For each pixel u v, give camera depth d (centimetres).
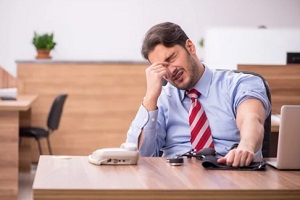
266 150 282
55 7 898
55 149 730
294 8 927
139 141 264
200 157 245
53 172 209
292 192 185
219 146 268
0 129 518
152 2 910
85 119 731
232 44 474
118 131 735
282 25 927
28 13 895
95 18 905
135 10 909
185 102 279
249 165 222
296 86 438
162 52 264
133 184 188
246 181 197
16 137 520
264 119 260
